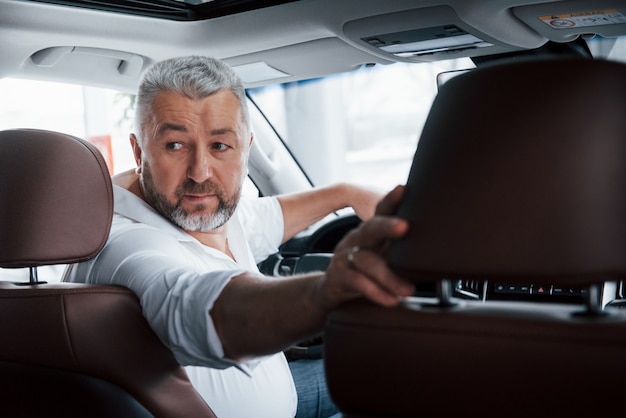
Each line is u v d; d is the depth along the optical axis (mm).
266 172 2867
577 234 771
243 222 2303
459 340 857
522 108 801
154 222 1811
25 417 1520
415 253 848
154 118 1768
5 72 2102
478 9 1742
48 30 1917
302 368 2264
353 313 935
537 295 2051
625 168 783
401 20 1841
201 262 1824
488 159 809
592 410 799
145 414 1471
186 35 2078
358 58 2184
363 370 921
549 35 1897
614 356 785
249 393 1771
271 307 1146
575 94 788
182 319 1342
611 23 1774
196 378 1684
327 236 2756
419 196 862
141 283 1476
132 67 2230
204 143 1765
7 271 2805
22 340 1464
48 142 1438
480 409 853
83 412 1433
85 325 1408
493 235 798
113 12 1912
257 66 2275
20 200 1414
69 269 1763
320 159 5656
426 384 880
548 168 782
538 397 822
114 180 1962
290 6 1904
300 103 5359
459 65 2277
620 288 1949
